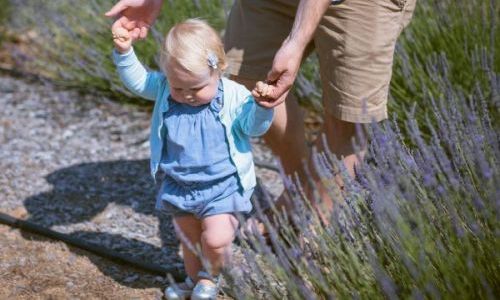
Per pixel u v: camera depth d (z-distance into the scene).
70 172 4.30
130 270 3.30
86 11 5.38
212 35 2.73
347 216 2.58
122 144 4.68
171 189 2.88
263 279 2.45
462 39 4.09
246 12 3.12
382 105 3.02
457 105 3.21
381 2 2.86
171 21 4.97
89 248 3.43
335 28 2.91
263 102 2.65
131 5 2.95
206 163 2.79
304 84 4.53
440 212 2.43
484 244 2.29
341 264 2.44
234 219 2.81
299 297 2.33
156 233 3.62
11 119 5.02
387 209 2.31
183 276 3.21
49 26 5.79
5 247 3.46
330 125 3.13
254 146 4.58
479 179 2.47
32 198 4.00
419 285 2.21
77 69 5.41
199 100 2.74
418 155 2.62
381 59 2.93
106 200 3.97
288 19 3.06
